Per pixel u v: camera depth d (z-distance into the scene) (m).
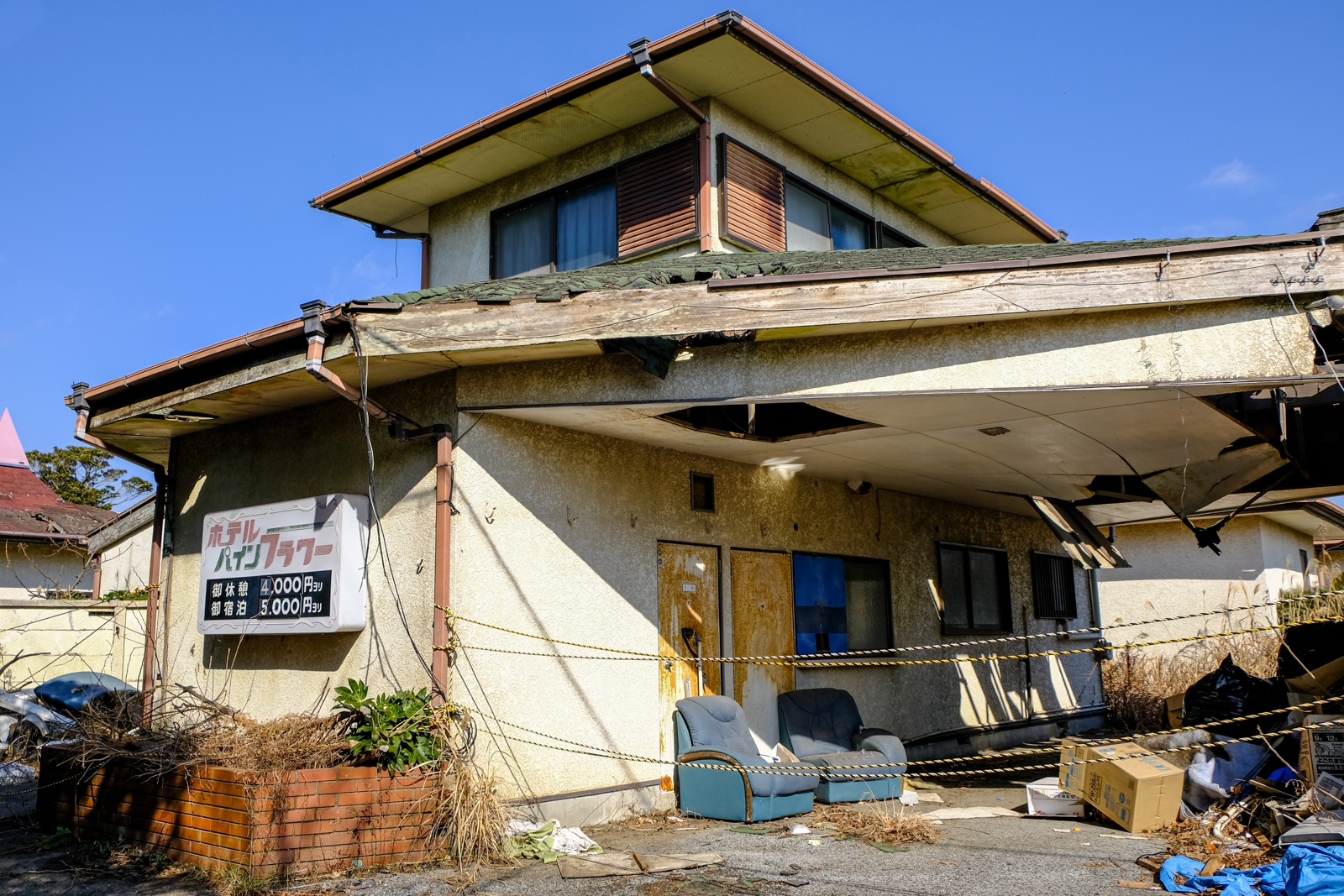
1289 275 5.21
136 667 12.49
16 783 8.83
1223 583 18.31
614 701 7.62
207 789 5.78
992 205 13.55
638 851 6.34
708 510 8.85
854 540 10.58
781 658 8.36
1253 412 6.84
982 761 11.62
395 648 6.89
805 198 11.70
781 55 9.61
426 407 7.12
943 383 5.82
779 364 6.23
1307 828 5.39
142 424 8.88
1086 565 11.42
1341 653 8.11
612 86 9.98
